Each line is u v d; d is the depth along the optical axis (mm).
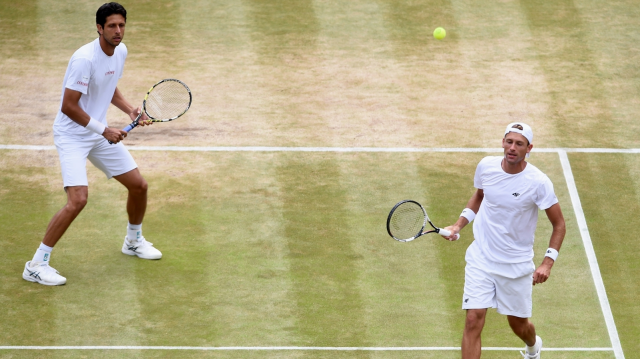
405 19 55531
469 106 45562
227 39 52656
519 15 56188
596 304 29953
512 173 23797
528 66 50094
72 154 29406
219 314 28797
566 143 42000
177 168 39156
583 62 50688
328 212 35750
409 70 49500
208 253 32656
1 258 31719
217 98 45875
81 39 52156
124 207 36031
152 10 56125
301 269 31672
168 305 29234
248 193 37156
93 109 29453
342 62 50250
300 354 26672
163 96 34125
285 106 45250
